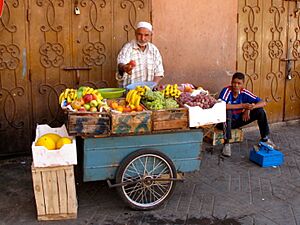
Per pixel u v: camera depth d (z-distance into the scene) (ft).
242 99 18.40
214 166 16.80
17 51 16.76
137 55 16.01
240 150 18.90
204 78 20.62
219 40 20.59
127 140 12.32
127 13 18.34
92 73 18.20
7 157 17.47
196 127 13.05
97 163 12.26
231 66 21.25
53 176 11.84
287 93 23.49
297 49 23.26
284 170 16.44
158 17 18.93
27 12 16.61
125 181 12.60
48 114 17.78
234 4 20.66
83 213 12.65
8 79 16.85
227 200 13.62
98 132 11.75
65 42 17.47
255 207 13.12
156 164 12.78
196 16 19.75
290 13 22.53
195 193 14.15
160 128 12.23
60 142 11.91
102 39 18.07
